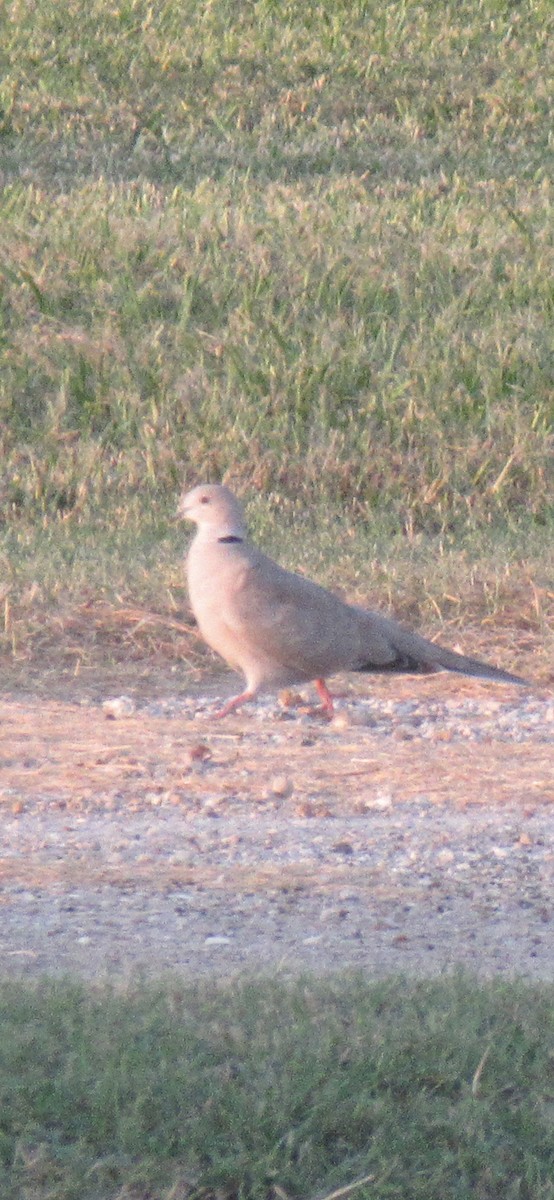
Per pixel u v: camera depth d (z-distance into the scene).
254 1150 8.94
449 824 15.02
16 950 11.57
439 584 22.08
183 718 18.31
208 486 17.20
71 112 44.81
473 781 16.34
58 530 25.06
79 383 28.69
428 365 29.62
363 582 22.25
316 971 11.19
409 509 26.58
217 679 19.83
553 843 14.55
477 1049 9.67
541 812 15.43
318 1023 9.87
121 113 44.91
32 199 35.75
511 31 52.06
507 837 14.67
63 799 15.44
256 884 13.21
